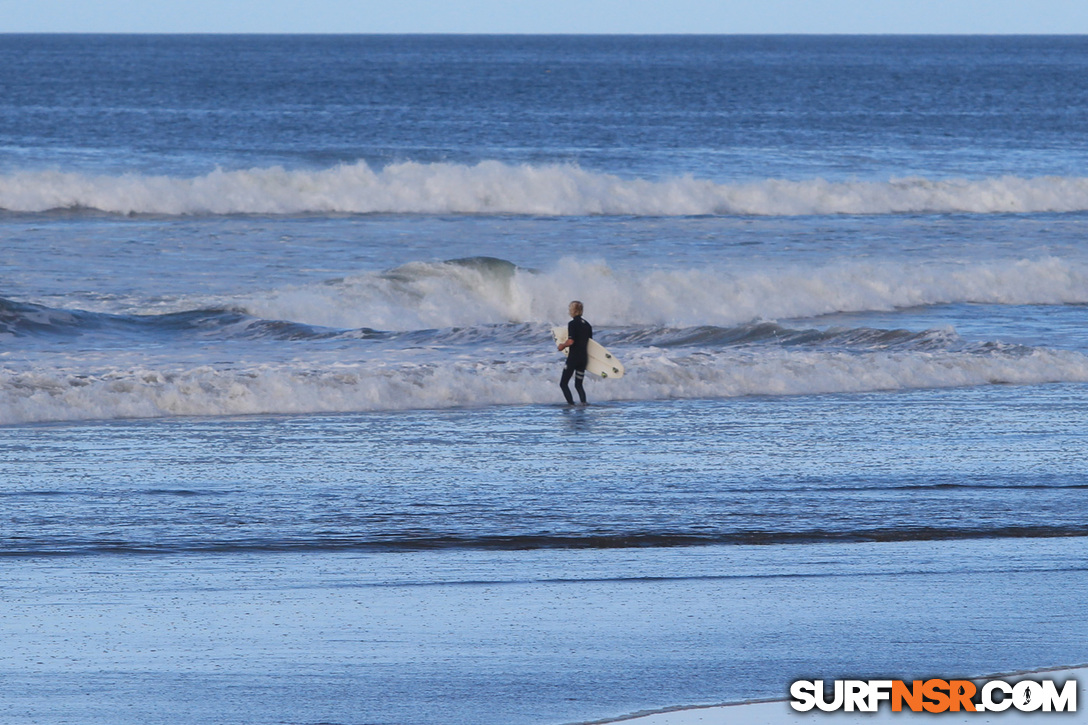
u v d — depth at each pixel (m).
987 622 27.64
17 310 77.00
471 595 29.73
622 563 33.00
